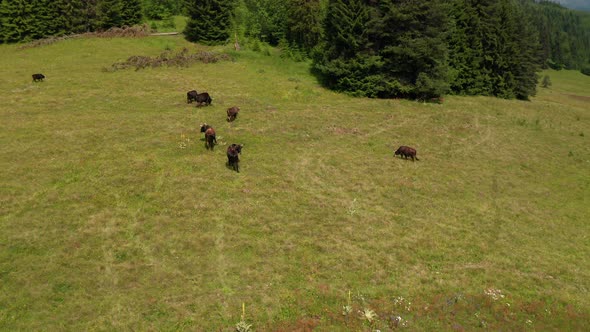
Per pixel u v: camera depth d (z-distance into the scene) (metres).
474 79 51.78
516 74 54.97
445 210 22.14
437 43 42.34
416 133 33.88
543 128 40.34
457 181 25.86
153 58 45.72
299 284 15.72
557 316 15.33
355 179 24.44
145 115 30.88
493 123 39.53
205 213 19.44
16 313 13.45
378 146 30.23
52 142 25.23
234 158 23.22
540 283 16.97
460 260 17.98
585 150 35.34
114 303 14.17
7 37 52.78
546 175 29.08
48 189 20.22
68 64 42.78
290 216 19.97
